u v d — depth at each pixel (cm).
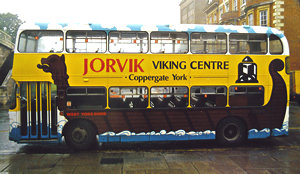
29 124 826
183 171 644
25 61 807
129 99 837
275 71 895
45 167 674
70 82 816
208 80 860
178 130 858
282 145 916
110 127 834
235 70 873
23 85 819
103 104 829
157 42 841
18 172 637
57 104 820
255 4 2641
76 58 817
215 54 862
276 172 639
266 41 891
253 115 892
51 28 810
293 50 2508
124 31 829
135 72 834
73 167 674
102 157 765
